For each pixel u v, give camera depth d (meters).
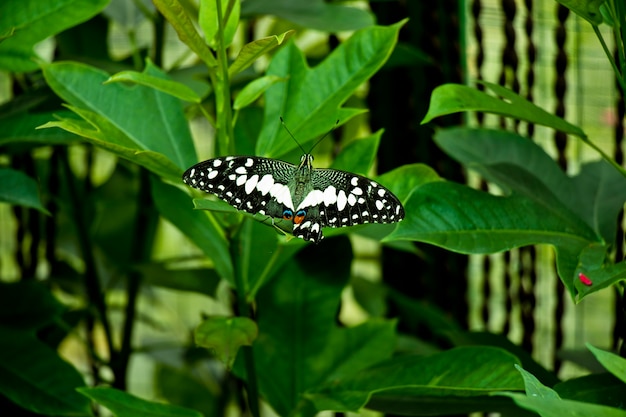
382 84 1.15
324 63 1.02
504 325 1.14
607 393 0.98
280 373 1.06
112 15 1.16
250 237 1.04
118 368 1.17
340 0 1.15
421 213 0.98
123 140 0.99
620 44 0.98
